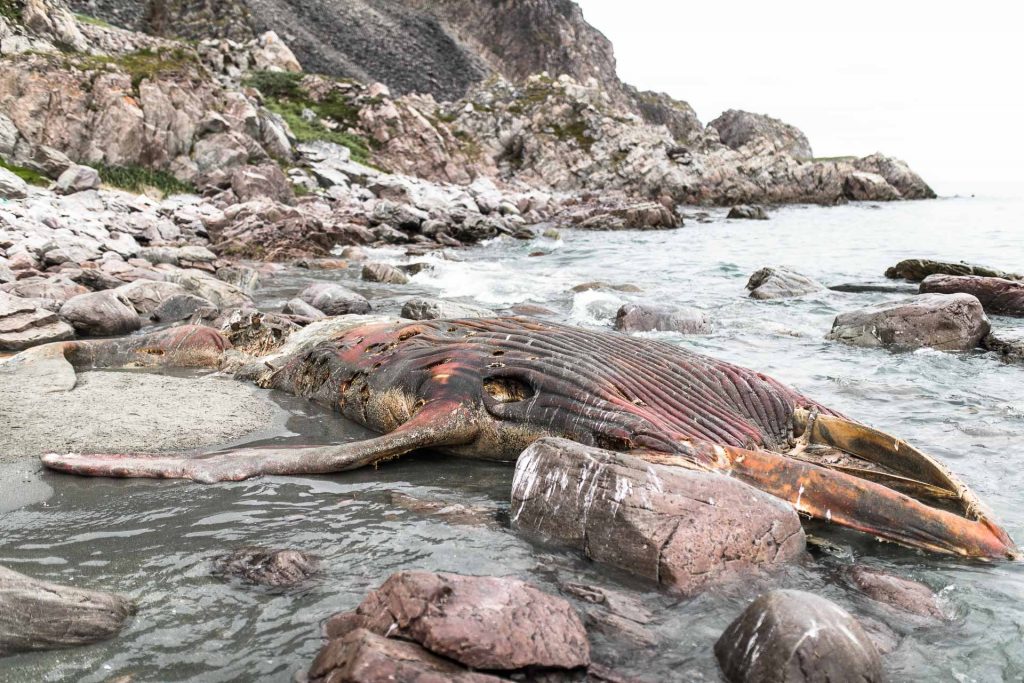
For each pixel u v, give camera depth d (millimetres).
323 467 5957
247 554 4391
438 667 3053
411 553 4531
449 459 6504
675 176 58812
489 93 69938
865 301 14180
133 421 7020
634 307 11930
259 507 5238
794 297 14703
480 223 30094
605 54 126688
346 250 23125
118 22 67500
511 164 62750
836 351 10289
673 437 5652
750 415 6199
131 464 5812
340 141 45875
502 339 7008
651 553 4289
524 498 4977
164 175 30141
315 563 4355
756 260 21641
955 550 4648
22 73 27750
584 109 64312
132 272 15109
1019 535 4891
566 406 6137
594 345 6801
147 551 4527
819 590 4230
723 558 4332
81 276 13984
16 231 17141
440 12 110562
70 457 5902
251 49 59969
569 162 61031
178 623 3734
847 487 4992
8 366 8555
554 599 3590
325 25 92000
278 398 8141
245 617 3795
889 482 5414
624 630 3727
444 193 41500
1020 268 18562
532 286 16453
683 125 123625
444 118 63625
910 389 8336
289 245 22547
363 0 99688
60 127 28203
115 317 11141
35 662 3389
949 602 4098
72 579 4164
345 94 51656
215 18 72562
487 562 4434
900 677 3408
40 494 5414
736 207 42531
